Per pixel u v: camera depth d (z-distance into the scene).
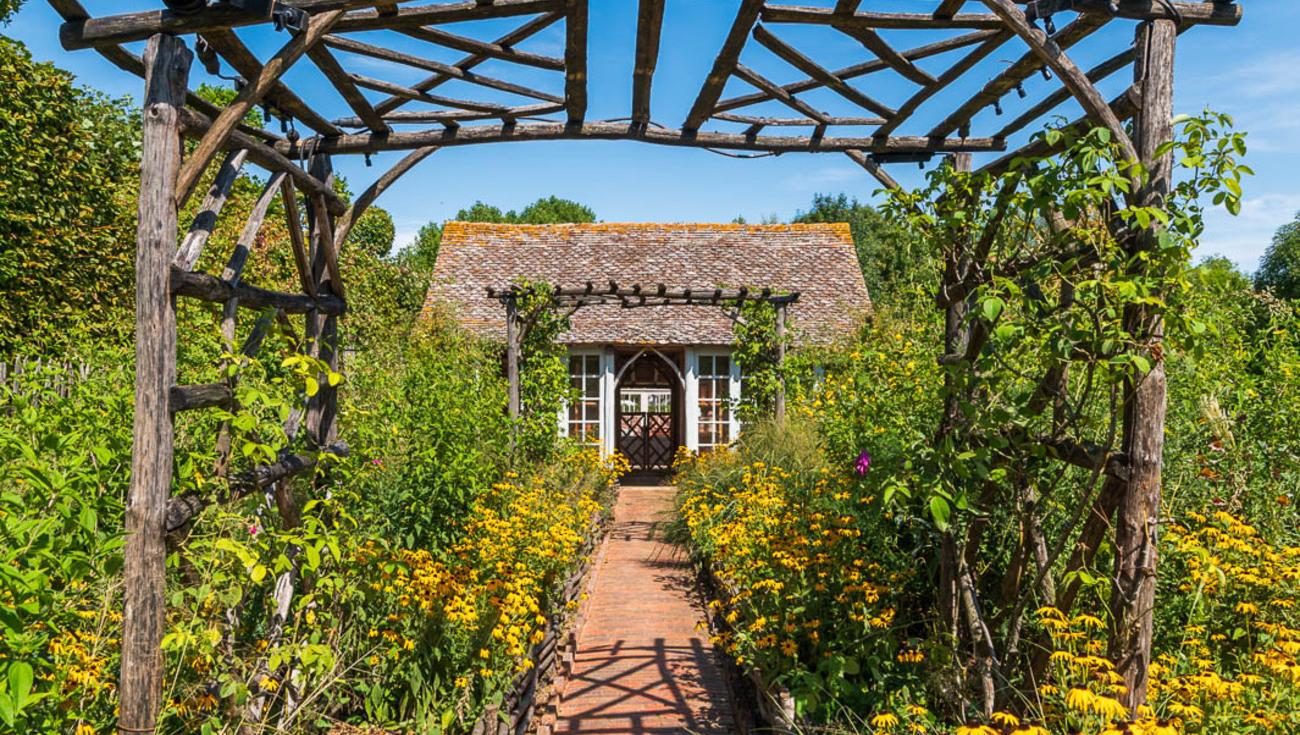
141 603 2.77
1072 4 2.96
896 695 4.09
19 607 2.16
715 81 4.06
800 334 14.45
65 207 12.18
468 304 16.05
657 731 4.61
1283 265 27.89
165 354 2.84
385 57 3.97
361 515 4.73
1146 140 2.99
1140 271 2.94
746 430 11.92
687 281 16.52
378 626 4.35
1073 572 3.04
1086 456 3.21
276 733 3.47
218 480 3.20
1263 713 2.81
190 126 2.98
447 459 6.00
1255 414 5.47
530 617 5.10
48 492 2.38
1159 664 3.22
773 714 4.25
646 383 18.28
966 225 3.75
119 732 2.77
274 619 3.93
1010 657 3.52
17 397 3.32
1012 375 3.59
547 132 4.57
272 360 4.89
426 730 3.90
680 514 9.94
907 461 3.76
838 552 4.79
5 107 11.23
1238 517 4.70
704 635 6.47
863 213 34.09
